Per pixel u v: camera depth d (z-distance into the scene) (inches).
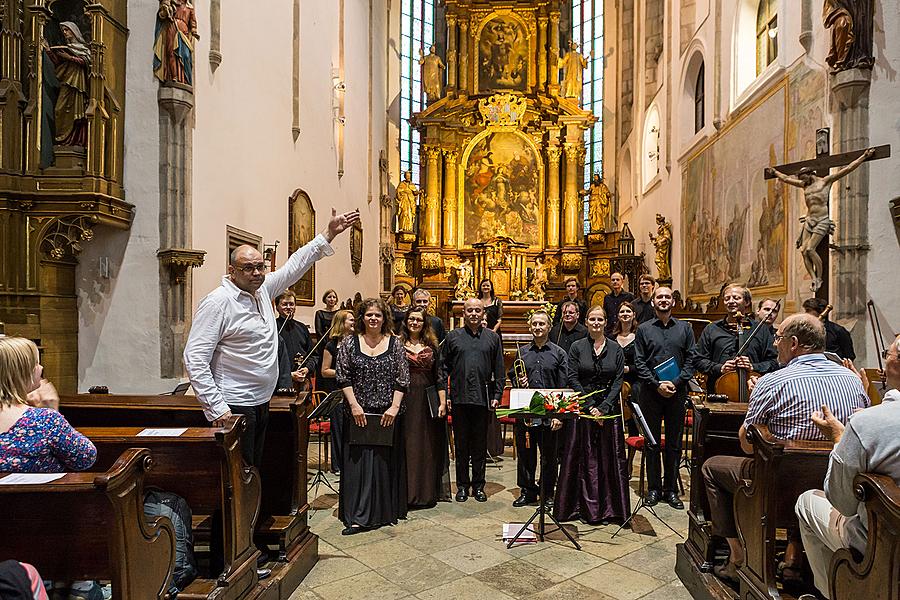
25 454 92.2
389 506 189.0
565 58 777.6
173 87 255.6
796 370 118.2
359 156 568.4
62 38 248.4
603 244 749.9
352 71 543.5
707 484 138.6
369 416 183.9
